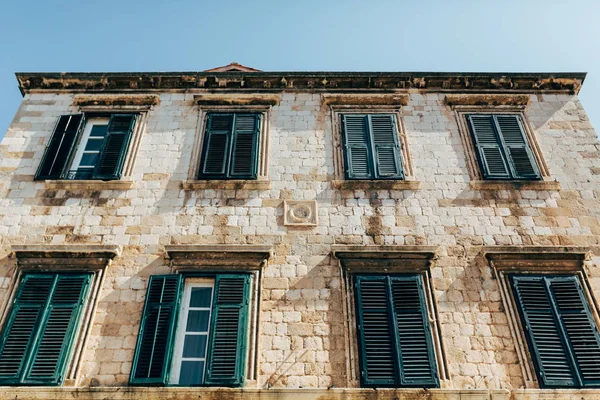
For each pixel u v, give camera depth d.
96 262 10.37
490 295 10.12
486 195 11.65
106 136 12.73
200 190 11.67
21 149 12.52
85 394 8.53
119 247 10.59
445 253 10.69
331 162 12.36
